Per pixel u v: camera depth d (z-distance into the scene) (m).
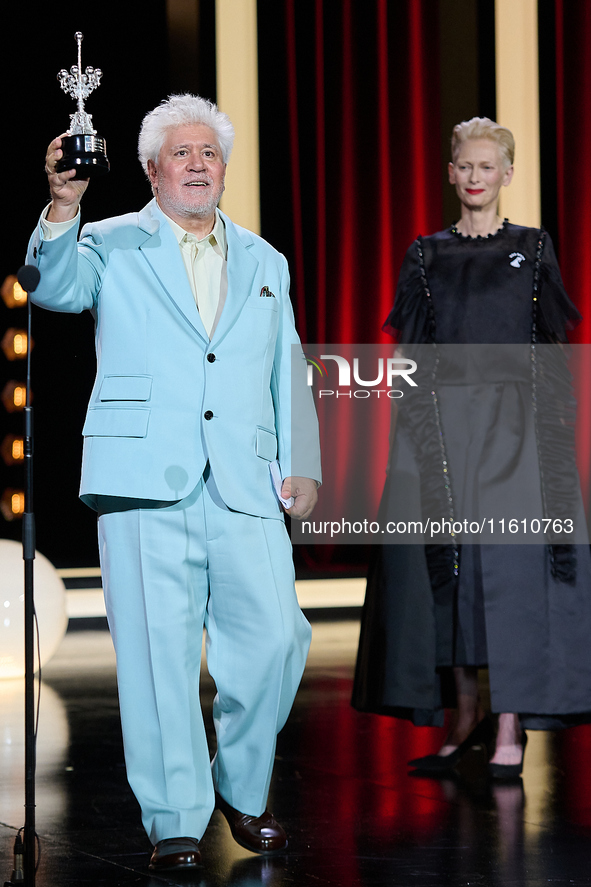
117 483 8.05
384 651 10.91
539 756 11.77
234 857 8.30
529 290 10.99
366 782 10.59
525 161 27.28
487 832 8.93
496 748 10.95
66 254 7.78
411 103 28.91
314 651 18.97
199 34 27.75
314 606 23.61
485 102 28.44
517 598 10.70
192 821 8.05
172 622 8.12
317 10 28.66
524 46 27.33
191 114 8.35
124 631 8.20
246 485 8.30
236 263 8.54
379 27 28.73
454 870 7.98
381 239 29.02
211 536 8.26
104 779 10.66
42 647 15.99
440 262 11.17
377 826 9.09
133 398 8.16
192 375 8.23
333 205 29.12
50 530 30.62
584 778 10.77
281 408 8.83
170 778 8.07
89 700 14.69
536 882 7.73
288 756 11.70
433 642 10.78
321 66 28.80
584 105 27.98
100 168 7.50
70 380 30.70
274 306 8.66
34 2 29.22
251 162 27.11
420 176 28.97
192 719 8.20
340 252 29.08
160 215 8.49
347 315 29.02
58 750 11.88
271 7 28.58
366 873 7.92
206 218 8.48
